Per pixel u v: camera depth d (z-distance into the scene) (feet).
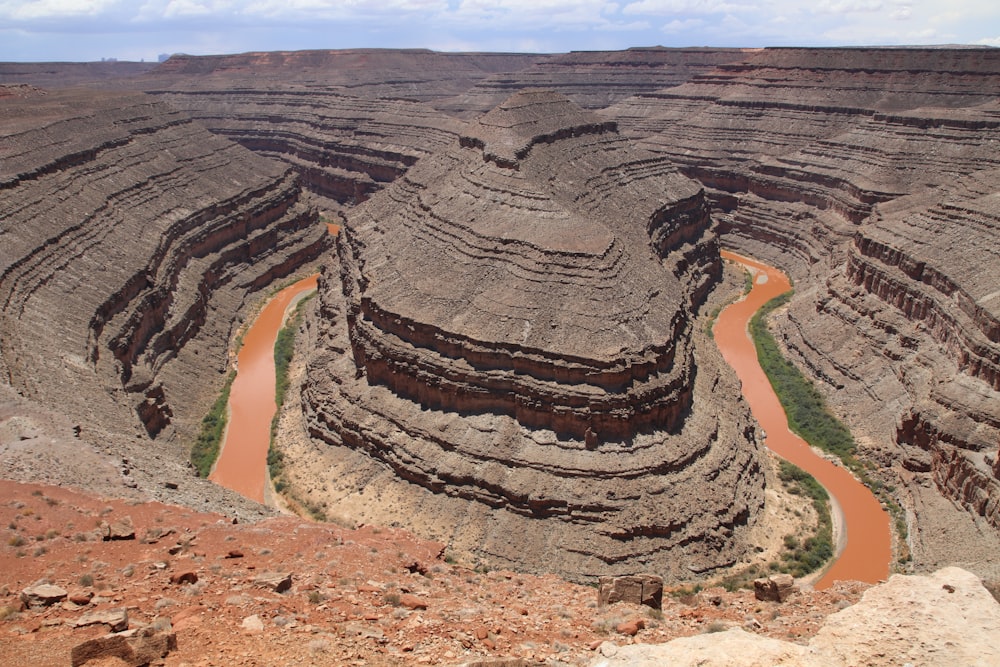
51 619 77.00
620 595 104.06
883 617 71.87
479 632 83.41
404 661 74.13
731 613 103.60
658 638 87.35
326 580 97.71
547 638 85.71
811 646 70.28
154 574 94.43
